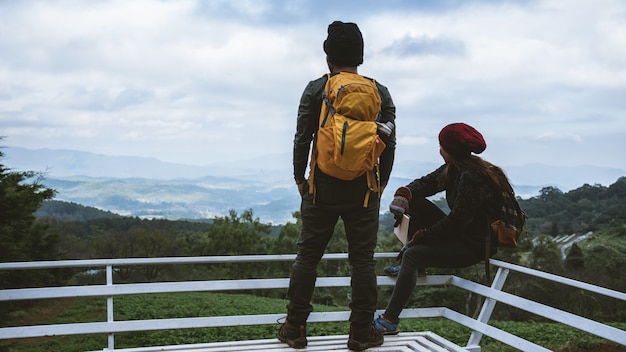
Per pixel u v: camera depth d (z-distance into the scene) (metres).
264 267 38.78
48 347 9.26
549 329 8.70
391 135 3.29
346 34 3.24
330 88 3.14
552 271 27.98
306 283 3.37
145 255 32.91
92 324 3.47
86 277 27.34
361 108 3.05
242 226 39.50
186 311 13.83
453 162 3.62
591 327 2.91
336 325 9.34
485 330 3.63
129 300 15.69
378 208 3.40
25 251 15.23
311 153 3.28
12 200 13.66
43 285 16.92
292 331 3.43
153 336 9.12
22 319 13.48
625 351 6.55
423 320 10.33
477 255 3.60
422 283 4.09
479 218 3.54
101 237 33.84
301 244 3.38
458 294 21.34
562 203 60.44
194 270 35.28
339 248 36.72
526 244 27.59
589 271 28.89
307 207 3.32
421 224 3.97
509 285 21.80
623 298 2.86
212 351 3.31
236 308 14.61
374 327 3.44
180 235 41.34
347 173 3.12
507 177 3.59
